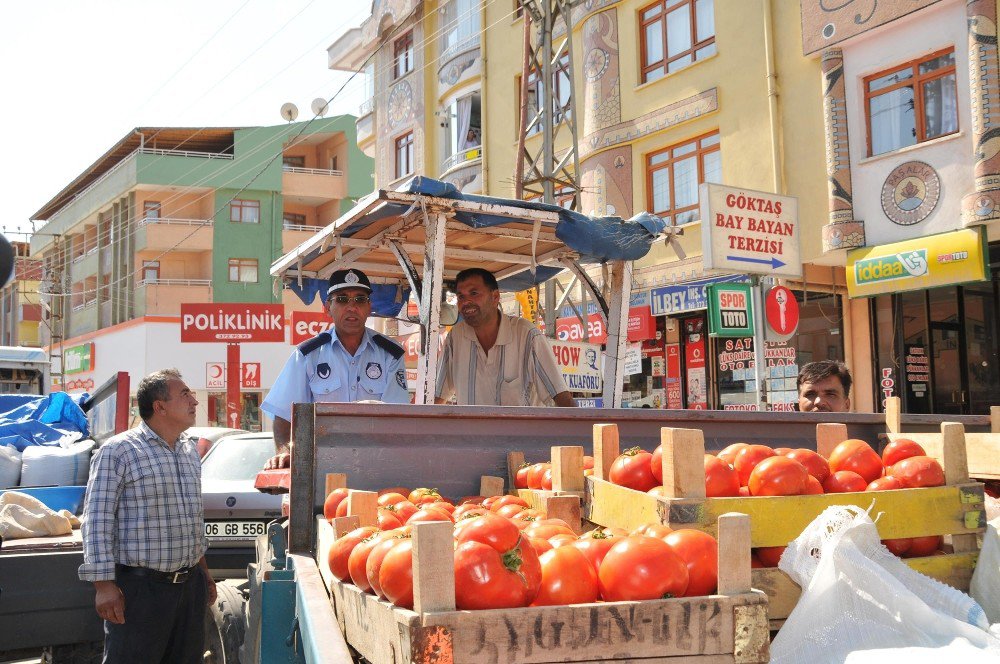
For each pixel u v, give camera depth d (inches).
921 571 99.0
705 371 644.7
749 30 605.6
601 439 109.2
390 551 74.2
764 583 91.0
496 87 864.9
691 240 638.5
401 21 1023.6
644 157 693.9
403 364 206.1
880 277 509.7
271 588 106.3
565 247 223.3
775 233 450.6
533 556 72.1
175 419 188.7
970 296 517.3
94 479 178.7
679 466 93.4
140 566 180.5
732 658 70.3
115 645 178.7
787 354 585.0
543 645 66.5
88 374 1669.5
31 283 2212.1
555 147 787.4
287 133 1646.2
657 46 686.5
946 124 494.0
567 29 593.0
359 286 196.4
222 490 296.0
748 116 602.9
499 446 139.5
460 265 241.1
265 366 1498.5
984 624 86.7
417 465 133.7
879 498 99.2
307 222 1724.9
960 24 482.0
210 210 1624.0
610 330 220.7
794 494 97.0
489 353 211.9
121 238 1679.4
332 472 128.3
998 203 455.5
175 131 1616.6
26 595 213.2
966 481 105.3
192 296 1557.6
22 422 321.7
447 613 65.1
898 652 79.4
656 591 71.9
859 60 532.4
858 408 554.6
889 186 515.2
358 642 80.5
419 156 991.6
